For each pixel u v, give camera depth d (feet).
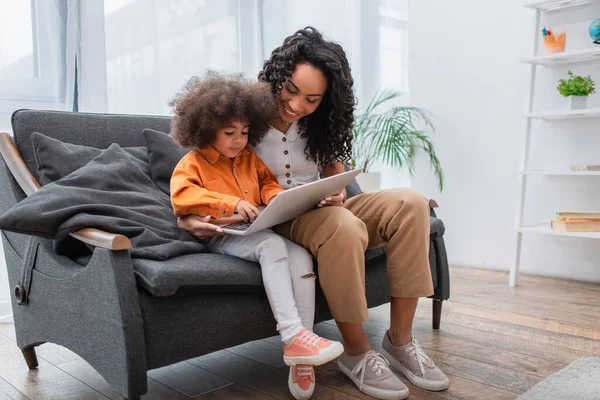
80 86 7.85
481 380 4.70
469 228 9.95
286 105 4.90
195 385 4.81
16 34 7.43
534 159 9.14
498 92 9.43
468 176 9.89
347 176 4.33
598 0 8.16
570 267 8.82
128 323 3.66
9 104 7.38
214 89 4.52
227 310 4.19
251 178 4.89
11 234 5.22
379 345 5.72
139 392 3.69
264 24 10.66
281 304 4.17
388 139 9.73
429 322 6.49
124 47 8.57
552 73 8.83
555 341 5.74
